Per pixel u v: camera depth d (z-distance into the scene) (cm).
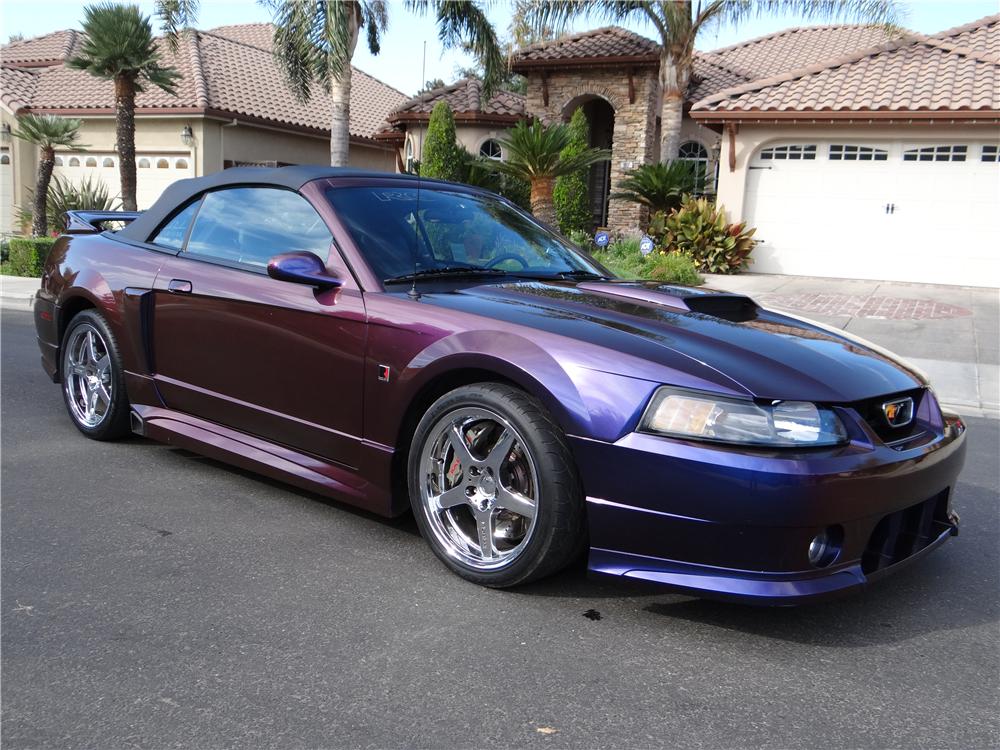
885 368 299
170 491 396
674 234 1547
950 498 311
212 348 386
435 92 2227
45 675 239
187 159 2028
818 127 1505
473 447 303
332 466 348
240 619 274
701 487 250
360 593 295
